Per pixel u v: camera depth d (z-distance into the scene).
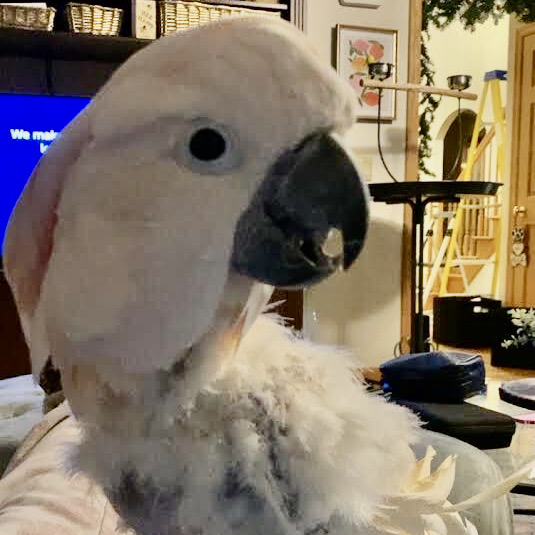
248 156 0.41
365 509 0.47
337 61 2.72
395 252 2.88
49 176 0.46
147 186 0.41
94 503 0.52
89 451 0.47
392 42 2.79
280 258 0.43
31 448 0.68
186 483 0.45
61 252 0.44
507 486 0.54
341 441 0.48
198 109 0.40
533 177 3.64
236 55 0.41
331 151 0.43
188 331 0.42
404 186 2.43
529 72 3.64
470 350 3.88
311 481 0.46
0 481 0.61
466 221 4.80
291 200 0.42
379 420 0.52
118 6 2.50
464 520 0.72
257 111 0.40
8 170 2.42
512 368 3.37
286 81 0.41
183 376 0.45
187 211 0.41
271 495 0.45
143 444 0.46
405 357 1.57
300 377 0.51
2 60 2.54
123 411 0.46
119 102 0.42
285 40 0.42
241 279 0.46
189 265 0.41
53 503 0.51
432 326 4.20
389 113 2.82
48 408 0.84
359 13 2.75
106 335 0.42
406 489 0.52
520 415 1.53
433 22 3.12
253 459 0.46
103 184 0.42
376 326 2.87
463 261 4.40
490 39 4.93
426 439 0.99
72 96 2.50
